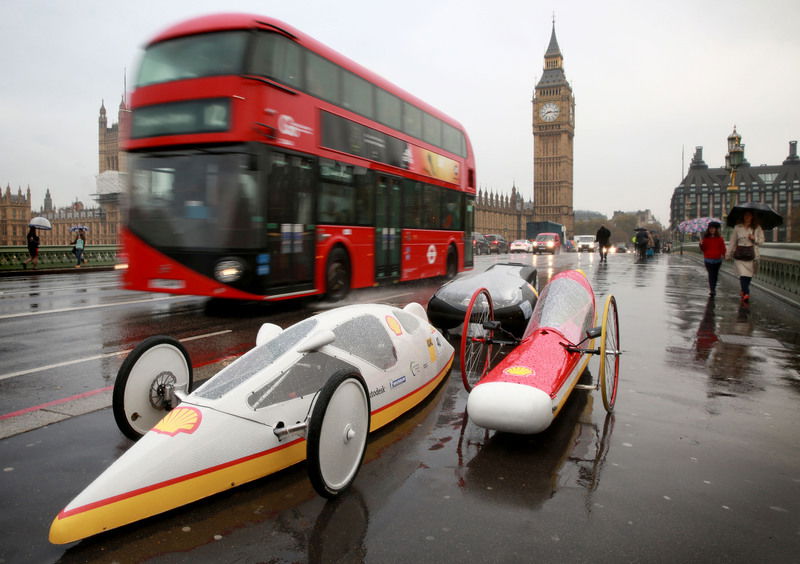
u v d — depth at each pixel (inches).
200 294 365.4
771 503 134.8
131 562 110.0
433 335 227.5
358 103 474.6
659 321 391.5
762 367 263.3
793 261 496.7
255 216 356.8
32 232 924.0
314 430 125.3
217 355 280.7
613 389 206.5
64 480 143.6
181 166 368.8
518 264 393.1
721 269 951.0
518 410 159.5
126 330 351.9
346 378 133.7
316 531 120.8
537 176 6353.3
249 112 355.3
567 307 217.5
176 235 368.5
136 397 159.2
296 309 437.4
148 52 381.7
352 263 462.6
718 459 159.8
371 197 492.4
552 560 111.1
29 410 197.0
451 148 676.7
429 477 146.7
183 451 124.9
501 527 122.8
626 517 127.5
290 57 390.3
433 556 112.0
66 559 110.9
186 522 123.9
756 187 7519.7
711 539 119.1
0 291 598.5
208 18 375.2
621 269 978.7
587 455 161.6
